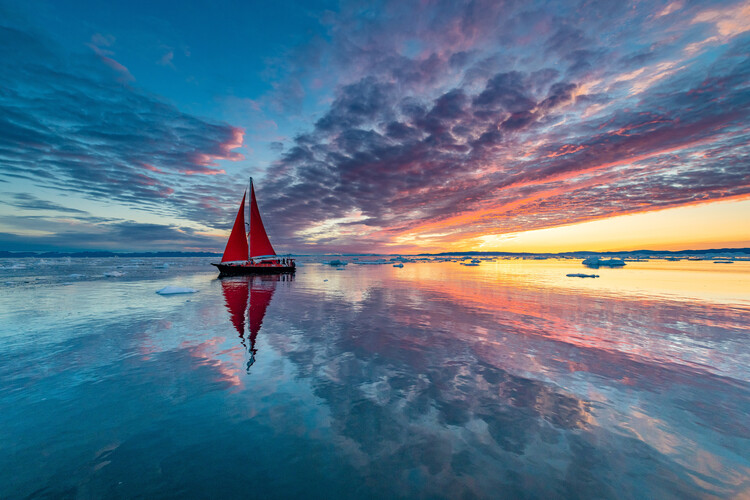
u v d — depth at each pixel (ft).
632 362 22.74
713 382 19.29
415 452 12.64
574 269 158.51
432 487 10.80
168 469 11.70
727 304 47.83
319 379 19.72
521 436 13.67
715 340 28.40
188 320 36.35
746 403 16.63
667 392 17.94
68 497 10.32
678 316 38.96
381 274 125.39
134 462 12.08
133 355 24.09
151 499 10.27
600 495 10.42
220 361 22.82
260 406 16.33
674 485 10.87
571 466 11.84
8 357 23.54
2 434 13.76
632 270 142.10
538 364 22.36
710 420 14.99
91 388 18.34
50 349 25.44
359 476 11.35
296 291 65.46
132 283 81.56
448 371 21.01
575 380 19.58
